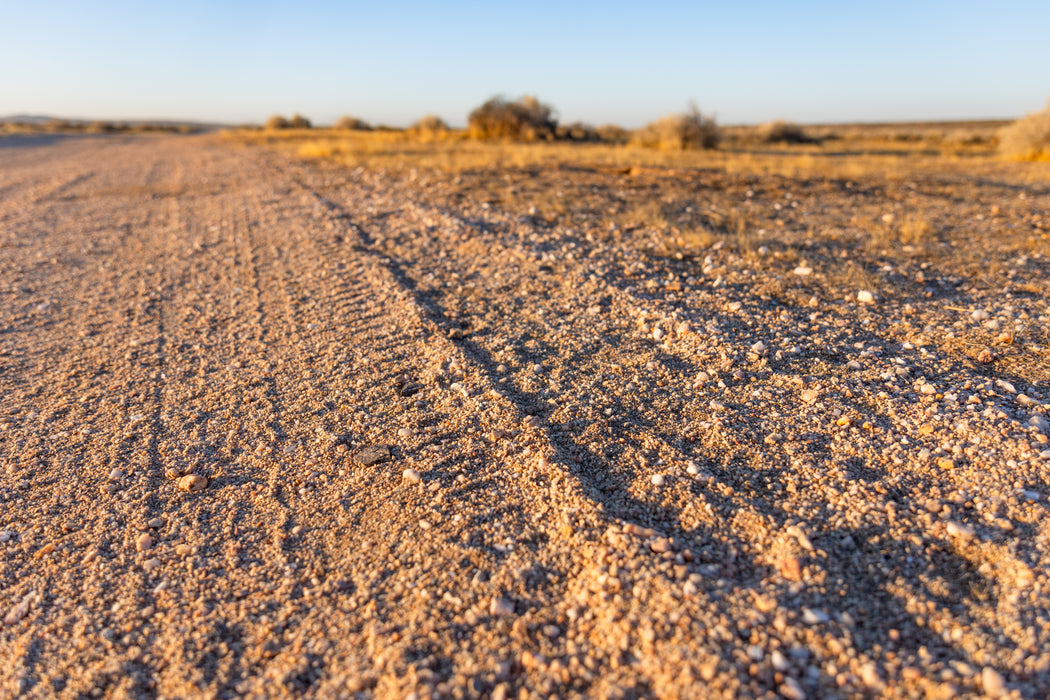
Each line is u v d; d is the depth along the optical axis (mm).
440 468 3666
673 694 2184
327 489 3598
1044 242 7660
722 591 2600
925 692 2152
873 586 2645
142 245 9688
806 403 4086
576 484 3344
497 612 2643
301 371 5098
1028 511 2947
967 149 28688
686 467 3502
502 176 13797
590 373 4691
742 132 38844
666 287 6375
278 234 9625
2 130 65750
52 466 3977
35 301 7152
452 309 6148
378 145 24469
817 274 6613
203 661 2576
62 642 2723
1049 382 4152
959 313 5496
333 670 2477
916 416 3838
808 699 2158
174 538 3316
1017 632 2342
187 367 5328
